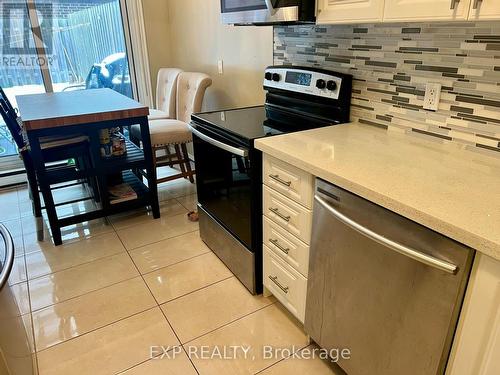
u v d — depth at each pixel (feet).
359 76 6.12
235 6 6.39
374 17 4.50
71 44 12.25
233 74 10.04
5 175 11.76
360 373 4.59
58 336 5.86
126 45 12.98
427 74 5.10
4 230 4.26
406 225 3.49
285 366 5.33
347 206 4.14
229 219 6.92
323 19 5.23
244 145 5.73
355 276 4.27
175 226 9.23
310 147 5.13
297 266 5.42
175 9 12.26
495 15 3.38
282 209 5.45
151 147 8.98
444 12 3.76
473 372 3.31
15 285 7.04
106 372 5.25
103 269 7.53
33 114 7.68
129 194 9.20
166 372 5.25
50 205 8.06
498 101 4.40
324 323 5.04
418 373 3.79
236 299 6.64
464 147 4.87
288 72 7.16
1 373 3.62
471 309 3.17
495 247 2.80
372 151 4.93
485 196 3.57
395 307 3.84
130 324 6.09
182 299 6.65
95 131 8.05
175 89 11.44
